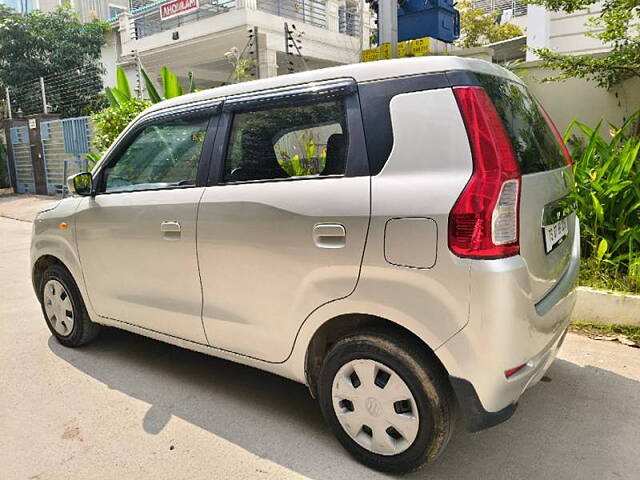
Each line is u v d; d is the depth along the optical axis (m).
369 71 2.42
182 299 3.04
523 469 2.46
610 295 3.89
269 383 3.40
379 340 2.32
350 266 2.32
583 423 2.82
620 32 5.28
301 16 14.70
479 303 2.04
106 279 3.49
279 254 2.55
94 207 3.47
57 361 3.79
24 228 10.09
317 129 2.55
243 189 2.73
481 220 2.04
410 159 2.24
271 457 2.60
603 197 4.37
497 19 19.33
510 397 2.17
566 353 3.62
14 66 17.30
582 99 6.23
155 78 15.73
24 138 15.30
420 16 7.90
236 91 2.94
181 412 3.05
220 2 14.12
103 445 2.73
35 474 2.51
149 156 3.30
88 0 24.66
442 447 2.29
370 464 2.47
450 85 2.19
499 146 2.09
